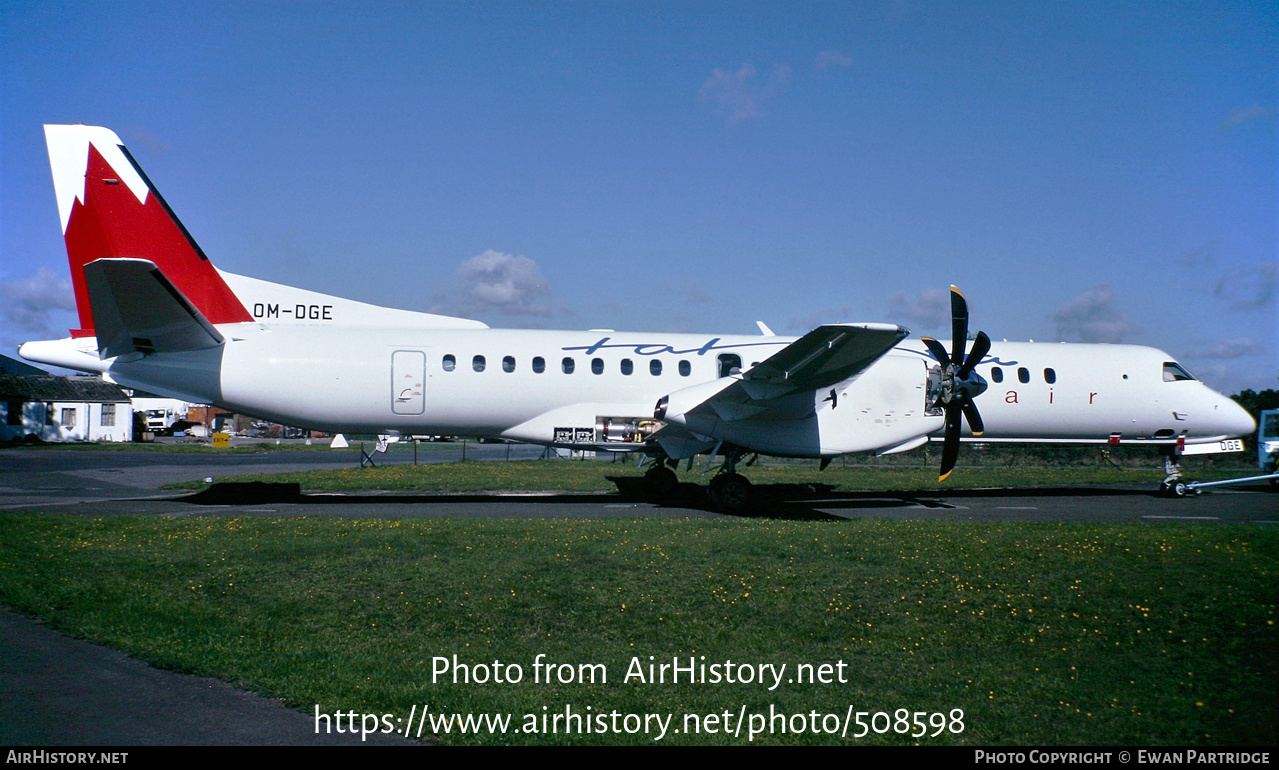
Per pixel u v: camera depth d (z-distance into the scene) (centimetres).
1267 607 767
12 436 4666
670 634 721
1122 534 1166
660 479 1894
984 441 1884
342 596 826
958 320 1670
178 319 1430
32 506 1544
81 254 1537
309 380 1584
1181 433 1909
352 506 1622
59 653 646
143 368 1534
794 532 1198
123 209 1550
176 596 815
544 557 1002
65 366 1525
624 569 942
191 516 1380
